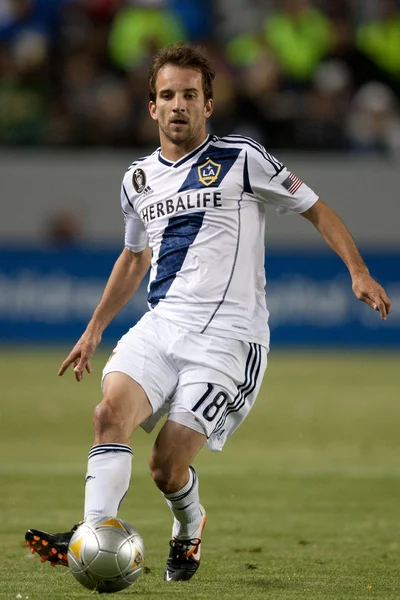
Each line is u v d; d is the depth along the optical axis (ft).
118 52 229.25
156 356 52.39
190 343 52.44
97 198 215.92
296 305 200.03
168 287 53.78
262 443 120.37
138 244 57.67
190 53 53.47
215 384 51.85
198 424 51.29
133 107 221.66
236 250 53.42
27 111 222.48
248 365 53.47
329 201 215.92
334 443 120.06
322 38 228.84
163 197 54.13
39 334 199.93
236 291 53.21
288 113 217.36
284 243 210.18
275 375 171.63
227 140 54.29
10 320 199.72
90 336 56.85
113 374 51.37
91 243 211.61
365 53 229.86
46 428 127.65
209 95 54.34
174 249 53.67
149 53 226.38
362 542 67.97
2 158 215.92
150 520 76.28
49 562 58.39
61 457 108.78
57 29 232.32
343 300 200.03
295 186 54.03
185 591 50.21
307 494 89.61
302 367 180.45
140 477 98.02
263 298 55.11
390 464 107.24
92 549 46.73
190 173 53.72
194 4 233.76
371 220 216.13
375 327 200.44
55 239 212.02
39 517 76.48
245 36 231.09
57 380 165.78
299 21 227.81
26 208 215.10
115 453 49.08
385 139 218.79
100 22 232.12
